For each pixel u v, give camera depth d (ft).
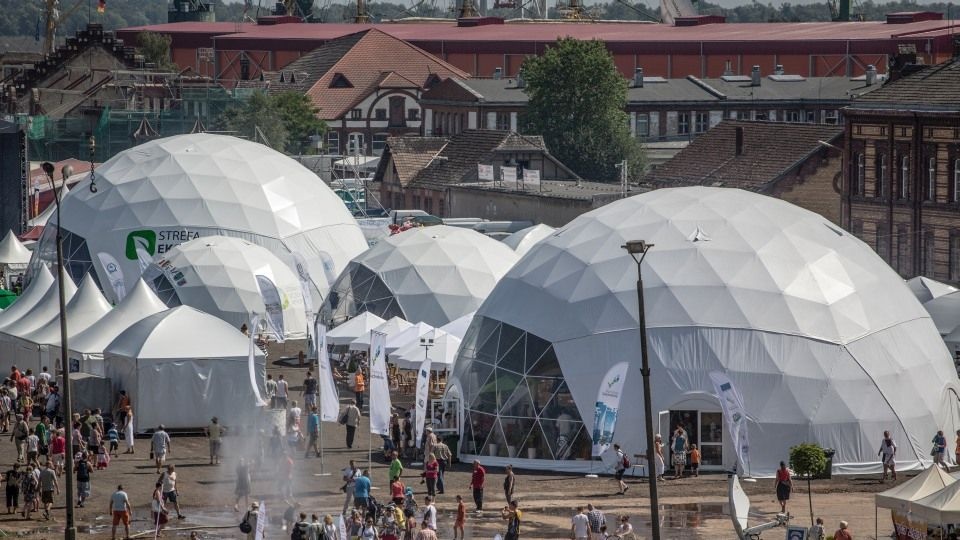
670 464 362.33
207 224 614.34
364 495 305.73
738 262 380.78
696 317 369.71
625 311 372.17
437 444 352.49
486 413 378.32
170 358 405.39
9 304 554.46
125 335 416.67
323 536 277.85
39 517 318.65
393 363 453.58
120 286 599.16
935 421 378.53
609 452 362.12
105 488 343.87
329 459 376.68
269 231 622.13
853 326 376.27
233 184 630.33
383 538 284.20
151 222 612.29
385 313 529.86
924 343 387.75
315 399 420.77
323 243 635.25
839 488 346.74
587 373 368.07
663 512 317.83
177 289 561.02
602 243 391.24
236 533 301.43
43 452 371.76
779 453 361.51
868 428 367.45
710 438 363.35
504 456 373.40
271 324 566.36
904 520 278.67
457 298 527.81
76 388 411.13
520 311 384.06
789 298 375.04
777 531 300.61
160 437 362.53
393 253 542.57
